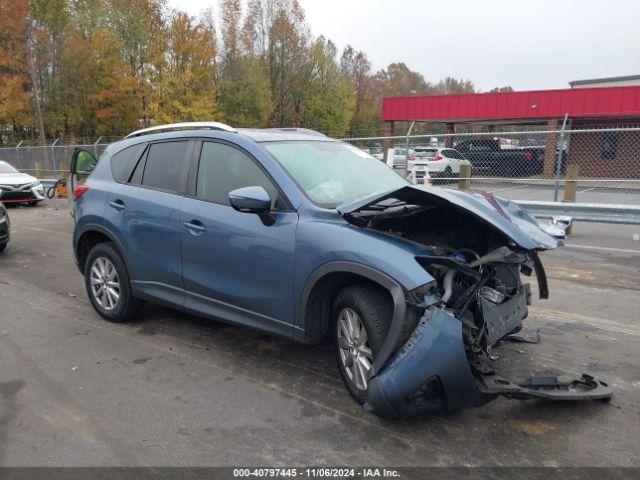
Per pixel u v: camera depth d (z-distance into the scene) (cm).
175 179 449
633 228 1053
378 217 354
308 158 414
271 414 340
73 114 3778
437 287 316
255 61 4562
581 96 2300
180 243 430
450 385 290
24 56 3284
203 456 296
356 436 313
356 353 339
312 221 354
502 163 1877
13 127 3712
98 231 499
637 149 2138
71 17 3694
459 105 2577
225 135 425
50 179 2112
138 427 327
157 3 3847
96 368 411
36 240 980
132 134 524
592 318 516
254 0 4878
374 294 328
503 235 339
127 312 497
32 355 438
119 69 3684
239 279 394
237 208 353
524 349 436
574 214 966
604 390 340
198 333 482
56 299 597
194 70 3600
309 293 350
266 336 473
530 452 296
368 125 7388
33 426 329
